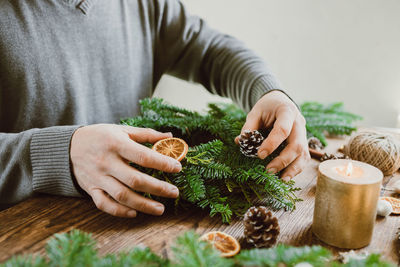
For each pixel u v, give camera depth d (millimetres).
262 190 596
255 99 780
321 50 1416
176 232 531
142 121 708
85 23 808
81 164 561
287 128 601
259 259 419
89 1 799
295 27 1438
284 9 1432
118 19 870
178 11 964
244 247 509
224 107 1029
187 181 570
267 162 622
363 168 514
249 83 808
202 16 1619
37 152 582
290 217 562
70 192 590
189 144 740
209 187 586
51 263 428
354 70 1381
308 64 1468
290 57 1497
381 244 509
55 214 561
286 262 421
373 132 708
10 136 612
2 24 712
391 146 658
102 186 549
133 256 433
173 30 952
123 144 538
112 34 860
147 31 934
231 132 684
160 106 763
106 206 546
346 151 723
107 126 574
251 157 623
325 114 918
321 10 1356
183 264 415
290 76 1527
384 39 1281
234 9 1541
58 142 575
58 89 788
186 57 974
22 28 730
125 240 514
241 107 889
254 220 501
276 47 1515
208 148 612
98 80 862
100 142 547
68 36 790
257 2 1474
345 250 501
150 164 532
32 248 497
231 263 428
